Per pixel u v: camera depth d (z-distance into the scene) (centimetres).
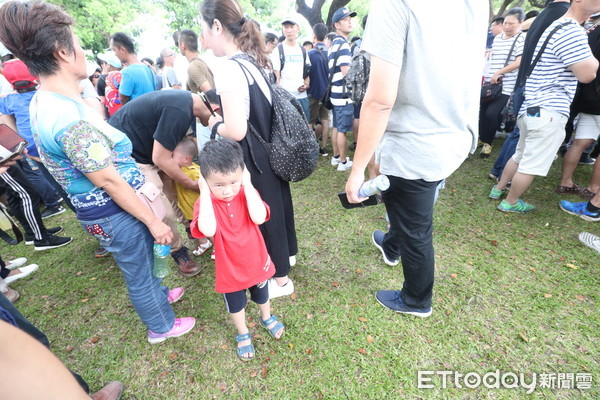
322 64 429
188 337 180
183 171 210
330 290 209
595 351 159
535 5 827
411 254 159
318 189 359
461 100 127
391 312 189
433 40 112
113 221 131
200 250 252
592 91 253
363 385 150
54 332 190
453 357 161
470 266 223
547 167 255
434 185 142
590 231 254
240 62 142
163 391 153
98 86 508
